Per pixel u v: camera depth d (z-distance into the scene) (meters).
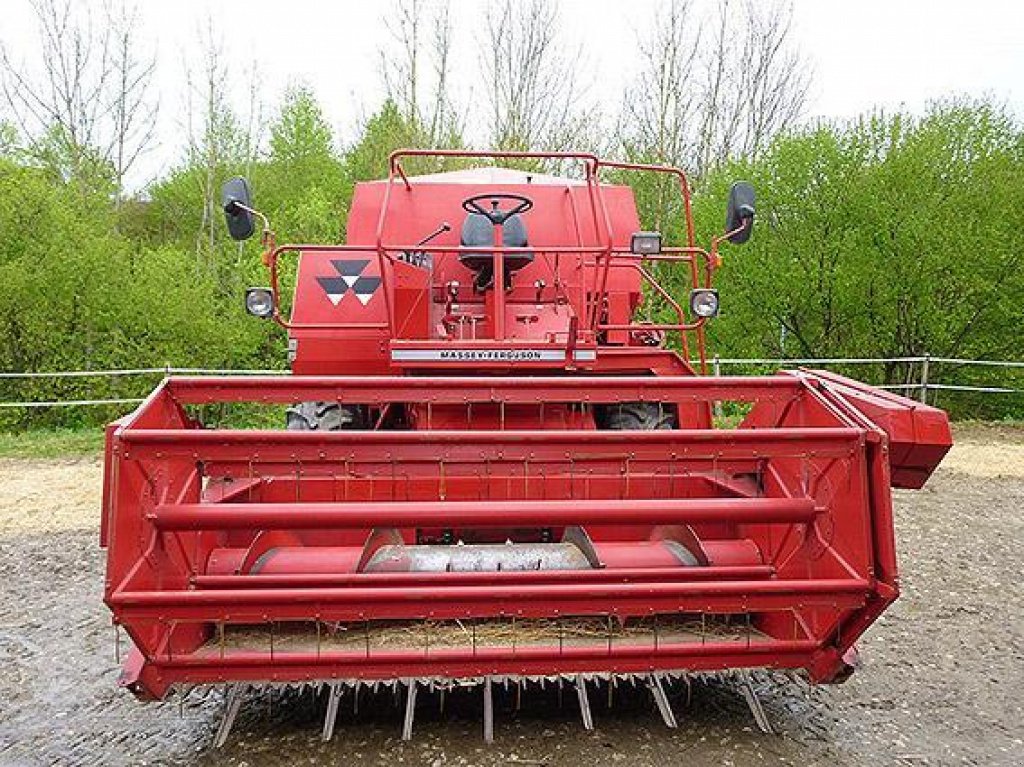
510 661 3.68
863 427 3.67
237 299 24.16
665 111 24.88
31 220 20.16
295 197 34.62
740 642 3.86
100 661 5.21
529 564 4.01
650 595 3.58
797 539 4.04
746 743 4.00
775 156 18.30
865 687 4.77
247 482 4.30
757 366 18.48
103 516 3.52
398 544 4.14
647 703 4.35
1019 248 16.78
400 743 3.94
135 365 20.83
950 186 17.47
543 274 6.05
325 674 3.63
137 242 32.81
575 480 4.46
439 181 6.46
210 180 32.91
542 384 3.89
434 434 3.54
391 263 5.35
